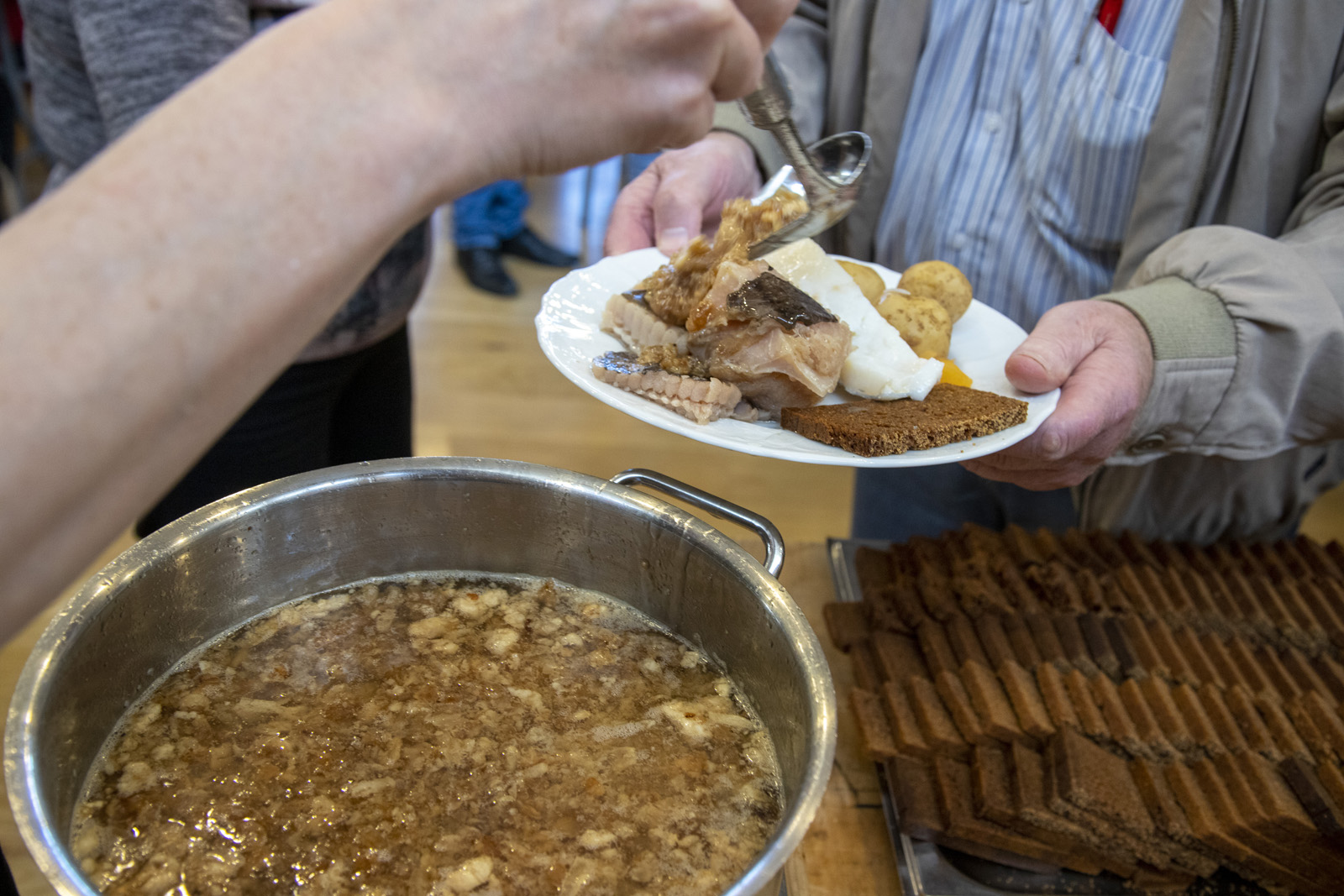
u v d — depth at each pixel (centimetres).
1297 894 102
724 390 106
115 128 119
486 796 65
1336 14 126
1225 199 143
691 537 75
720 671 79
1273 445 120
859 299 119
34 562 36
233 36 118
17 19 337
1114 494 161
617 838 63
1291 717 112
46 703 57
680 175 150
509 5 45
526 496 81
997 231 163
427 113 43
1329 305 111
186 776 65
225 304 38
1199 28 131
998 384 122
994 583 132
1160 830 101
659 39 49
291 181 39
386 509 81
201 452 41
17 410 34
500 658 78
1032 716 109
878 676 126
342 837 61
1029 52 151
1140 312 114
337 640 78
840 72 166
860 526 211
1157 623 126
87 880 47
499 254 411
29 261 35
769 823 65
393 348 172
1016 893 102
